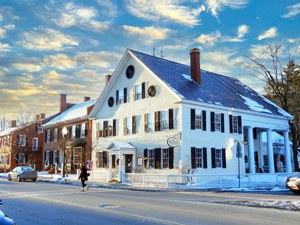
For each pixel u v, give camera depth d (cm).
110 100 3978
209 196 1975
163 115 3319
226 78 4591
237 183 2831
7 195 1909
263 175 3017
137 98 3631
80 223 1027
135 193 2150
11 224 595
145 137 3459
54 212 1252
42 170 5475
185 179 2703
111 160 3497
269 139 4044
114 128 3872
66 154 4425
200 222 1037
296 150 4306
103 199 1698
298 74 4819
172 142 3164
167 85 3266
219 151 3428
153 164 3334
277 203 1508
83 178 2291
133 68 3716
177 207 1390
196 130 3231
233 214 1213
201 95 3447
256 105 4031
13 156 5872
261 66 4472
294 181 2233
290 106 4806
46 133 5469
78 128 4622
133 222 1035
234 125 3612
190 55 3772
